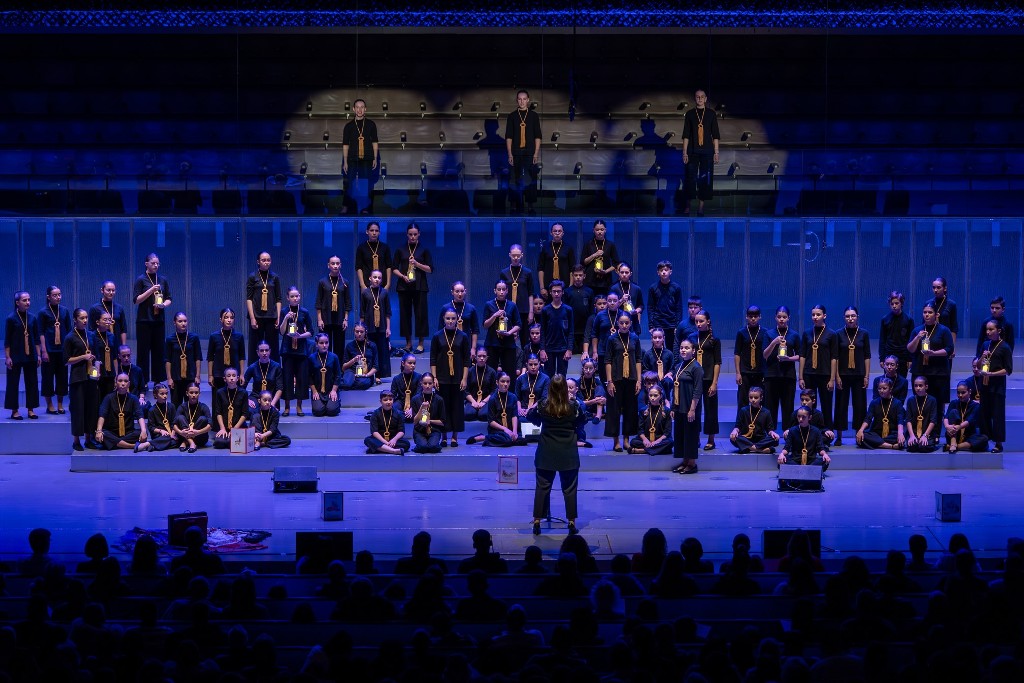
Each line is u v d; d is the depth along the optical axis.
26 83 37.59
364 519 25.92
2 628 13.47
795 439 30.81
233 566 20.62
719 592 17.55
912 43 37.84
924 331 32.69
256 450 32.00
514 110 37.22
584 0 37.62
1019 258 41.56
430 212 36.88
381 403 32.00
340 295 35.75
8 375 33.62
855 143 37.31
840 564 20.23
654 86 37.44
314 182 36.97
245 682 12.52
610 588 16.34
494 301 34.19
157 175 37.00
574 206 36.88
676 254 41.44
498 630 15.86
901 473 30.95
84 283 41.31
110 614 17.14
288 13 37.56
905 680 12.35
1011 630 14.90
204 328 41.53
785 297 41.78
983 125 37.38
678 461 31.36
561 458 24.28
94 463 31.12
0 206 36.81
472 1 37.34
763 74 37.59
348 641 14.13
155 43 37.59
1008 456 33.22
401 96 37.25
